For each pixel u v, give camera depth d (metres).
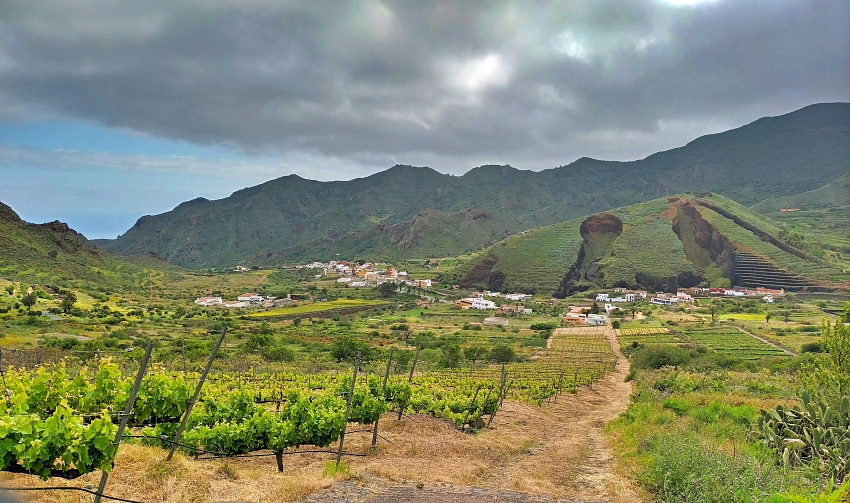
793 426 14.99
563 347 108.50
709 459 12.18
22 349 50.78
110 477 10.65
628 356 93.75
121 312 110.88
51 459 8.98
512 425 28.05
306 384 37.81
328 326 126.75
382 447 18.41
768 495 10.06
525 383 48.44
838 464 11.95
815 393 17.72
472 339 117.38
